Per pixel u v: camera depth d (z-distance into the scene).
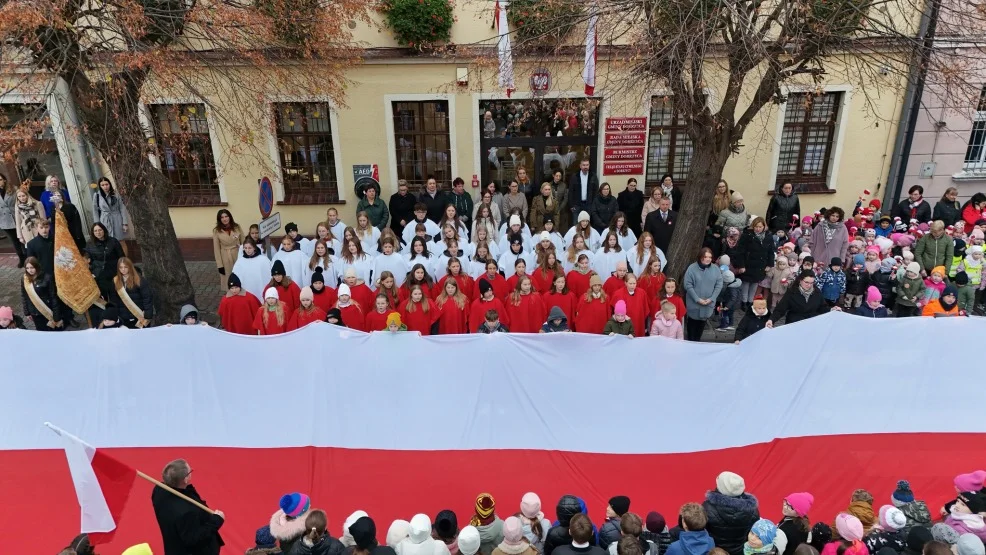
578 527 4.16
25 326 9.61
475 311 7.93
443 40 11.60
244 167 12.30
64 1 6.84
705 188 9.30
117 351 6.66
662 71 7.96
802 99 12.12
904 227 10.79
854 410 6.75
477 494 6.07
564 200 12.45
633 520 4.41
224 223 10.30
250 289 9.12
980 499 4.92
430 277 8.88
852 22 8.23
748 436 6.67
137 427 6.67
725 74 11.44
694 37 7.27
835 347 6.76
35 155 12.20
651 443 6.67
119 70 7.25
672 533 4.63
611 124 12.22
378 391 6.77
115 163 8.54
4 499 5.86
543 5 8.73
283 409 6.73
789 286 8.84
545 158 12.81
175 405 6.70
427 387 6.77
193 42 9.73
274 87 9.73
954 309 7.90
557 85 10.69
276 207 12.73
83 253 10.70
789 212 11.36
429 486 6.15
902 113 12.16
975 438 6.59
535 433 6.74
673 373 6.76
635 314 8.05
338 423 6.72
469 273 9.23
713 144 8.99
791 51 8.52
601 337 6.74
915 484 6.07
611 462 6.45
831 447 6.48
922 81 8.91
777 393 6.78
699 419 6.76
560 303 8.16
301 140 12.50
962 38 8.67
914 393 6.76
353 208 12.73
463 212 11.62
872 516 4.90
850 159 12.65
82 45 7.87
